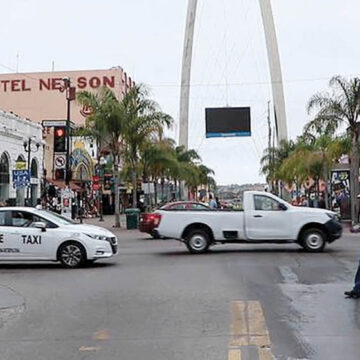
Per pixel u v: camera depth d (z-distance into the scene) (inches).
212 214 788.6
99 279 559.2
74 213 1707.7
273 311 389.7
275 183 3068.4
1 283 548.1
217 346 302.4
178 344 309.1
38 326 362.3
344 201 1485.0
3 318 389.7
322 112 1390.3
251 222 782.5
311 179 1991.9
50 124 1925.4
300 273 575.2
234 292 468.1
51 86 3282.5
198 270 610.9
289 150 2615.7
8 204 1496.1
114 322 367.6
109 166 2130.9
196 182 3046.3
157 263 684.1
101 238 660.7
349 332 327.6
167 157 1863.9
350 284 501.4
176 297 449.7
